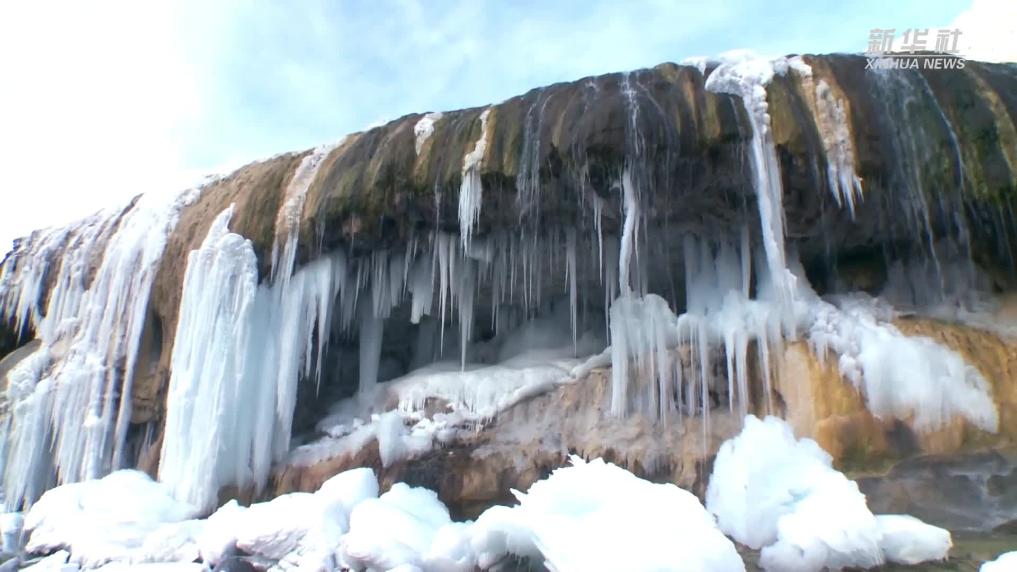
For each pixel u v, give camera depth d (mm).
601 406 6953
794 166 6016
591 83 7016
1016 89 5766
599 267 7680
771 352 6227
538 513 4625
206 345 7797
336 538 5488
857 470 5480
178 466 7516
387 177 7477
